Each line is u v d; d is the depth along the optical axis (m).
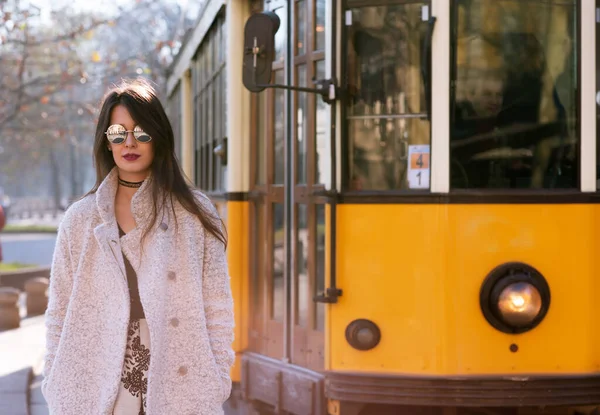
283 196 6.16
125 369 2.79
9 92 20.59
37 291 14.29
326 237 5.19
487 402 4.87
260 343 6.51
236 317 6.71
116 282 2.77
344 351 5.10
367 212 5.08
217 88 8.01
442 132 4.99
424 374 4.98
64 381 2.76
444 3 4.98
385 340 5.05
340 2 5.18
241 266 6.77
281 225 6.21
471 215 4.97
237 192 6.77
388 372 5.03
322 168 5.62
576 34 5.07
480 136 5.03
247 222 6.75
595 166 5.05
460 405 4.88
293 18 6.03
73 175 56.47
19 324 12.67
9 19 17.89
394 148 5.13
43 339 11.45
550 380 4.88
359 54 5.18
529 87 5.06
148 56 20.94
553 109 5.07
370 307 5.07
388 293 5.04
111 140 2.90
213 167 8.30
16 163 43.34
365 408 5.53
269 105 6.39
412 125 5.10
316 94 5.69
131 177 2.98
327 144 5.21
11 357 9.93
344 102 5.17
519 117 5.05
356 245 5.09
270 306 6.36
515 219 4.97
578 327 4.97
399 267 5.04
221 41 7.74
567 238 4.99
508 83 5.05
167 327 2.82
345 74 5.18
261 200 6.56
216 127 8.08
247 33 5.10
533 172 5.05
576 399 4.89
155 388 2.74
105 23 19.88
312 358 5.71
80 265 2.81
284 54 6.16
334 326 5.12
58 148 46.28
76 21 20.75
